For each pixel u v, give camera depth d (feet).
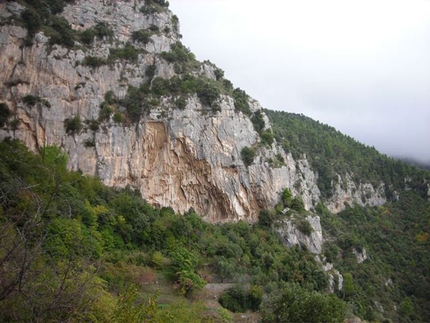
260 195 284.61
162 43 280.31
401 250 376.89
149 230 202.49
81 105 224.94
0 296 37.76
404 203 467.52
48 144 209.15
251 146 293.84
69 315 42.06
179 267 184.55
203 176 265.13
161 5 303.48
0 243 39.06
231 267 206.90
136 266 175.83
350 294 274.57
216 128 271.69
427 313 302.04
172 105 255.91
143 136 242.78
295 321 144.87
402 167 521.24
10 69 209.77
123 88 246.47
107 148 226.58
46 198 49.34
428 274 344.08
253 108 321.52
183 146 256.73
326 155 488.44
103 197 206.59
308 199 343.26
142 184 240.12
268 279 215.72
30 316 39.73
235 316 169.07
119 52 255.29
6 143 192.44
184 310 117.19
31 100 208.03
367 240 386.32
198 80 281.13
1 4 214.07
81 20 252.01
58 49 224.12
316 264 263.29
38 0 232.94
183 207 257.96
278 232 272.72
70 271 46.96
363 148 576.61
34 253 39.24
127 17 272.72
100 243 165.78
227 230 254.27
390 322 266.77
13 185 44.62
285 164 312.09
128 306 57.72
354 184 459.32
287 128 516.32
